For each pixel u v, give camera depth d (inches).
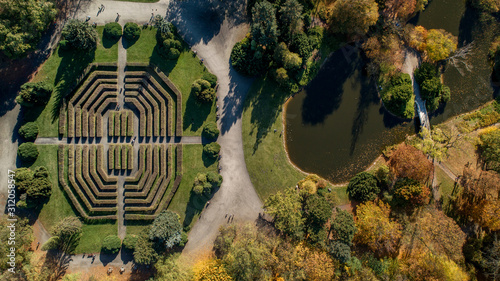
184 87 2655.0
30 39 2393.0
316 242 2442.2
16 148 2559.1
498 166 2630.4
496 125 2805.1
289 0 2268.7
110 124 2598.4
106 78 2613.2
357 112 2760.8
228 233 2578.7
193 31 2682.1
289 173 2696.9
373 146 2755.9
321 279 2325.3
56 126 2578.7
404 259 2583.7
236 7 2704.2
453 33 2859.3
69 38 2363.4
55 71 2578.7
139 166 2610.7
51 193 2559.1
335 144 2736.2
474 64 2856.8
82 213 2568.9
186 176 2647.6
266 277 2331.4
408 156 2488.9
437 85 2669.8
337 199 2672.2
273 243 2431.1
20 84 2559.1
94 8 2628.0
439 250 2437.3
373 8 2402.8
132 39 2620.6
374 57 2659.9
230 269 2397.9
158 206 2628.0
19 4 2228.1
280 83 2635.3
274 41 2466.8
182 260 2498.8
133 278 2608.3
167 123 2650.1
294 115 2723.9
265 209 2672.2
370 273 2365.9
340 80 2755.9
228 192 2682.1
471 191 2696.9
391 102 2721.5
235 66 2635.3
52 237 2438.5
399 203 2610.7
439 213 2532.0
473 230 2738.7
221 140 2679.6
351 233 2417.6
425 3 2746.1
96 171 2620.6
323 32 2728.8
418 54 2785.4
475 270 2628.0
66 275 2433.6
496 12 2847.0
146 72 2618.1
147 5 2659.9
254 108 2699.3
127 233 2620.6
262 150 2691.9
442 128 2807.6
